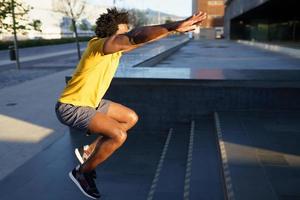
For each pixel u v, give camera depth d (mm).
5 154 5949
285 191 3344
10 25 19750
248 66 13023
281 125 5547
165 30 2342
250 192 3326
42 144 6449
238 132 5203
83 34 59812
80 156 3086
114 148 2842
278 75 6988
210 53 20656
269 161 4082
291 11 32844
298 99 6410
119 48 2469
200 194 3885
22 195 4457
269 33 44219
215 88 6609
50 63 21938
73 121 2797
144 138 6660
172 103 6832
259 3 22484
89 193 3049
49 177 4980
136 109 6953
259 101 6512
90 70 2697
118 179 4836
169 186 4391
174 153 5543
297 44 27625
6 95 11281
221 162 4207
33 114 8688
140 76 6996
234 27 50375
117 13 2762
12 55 21797
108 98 6984
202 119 6781
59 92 11664
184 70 7840
